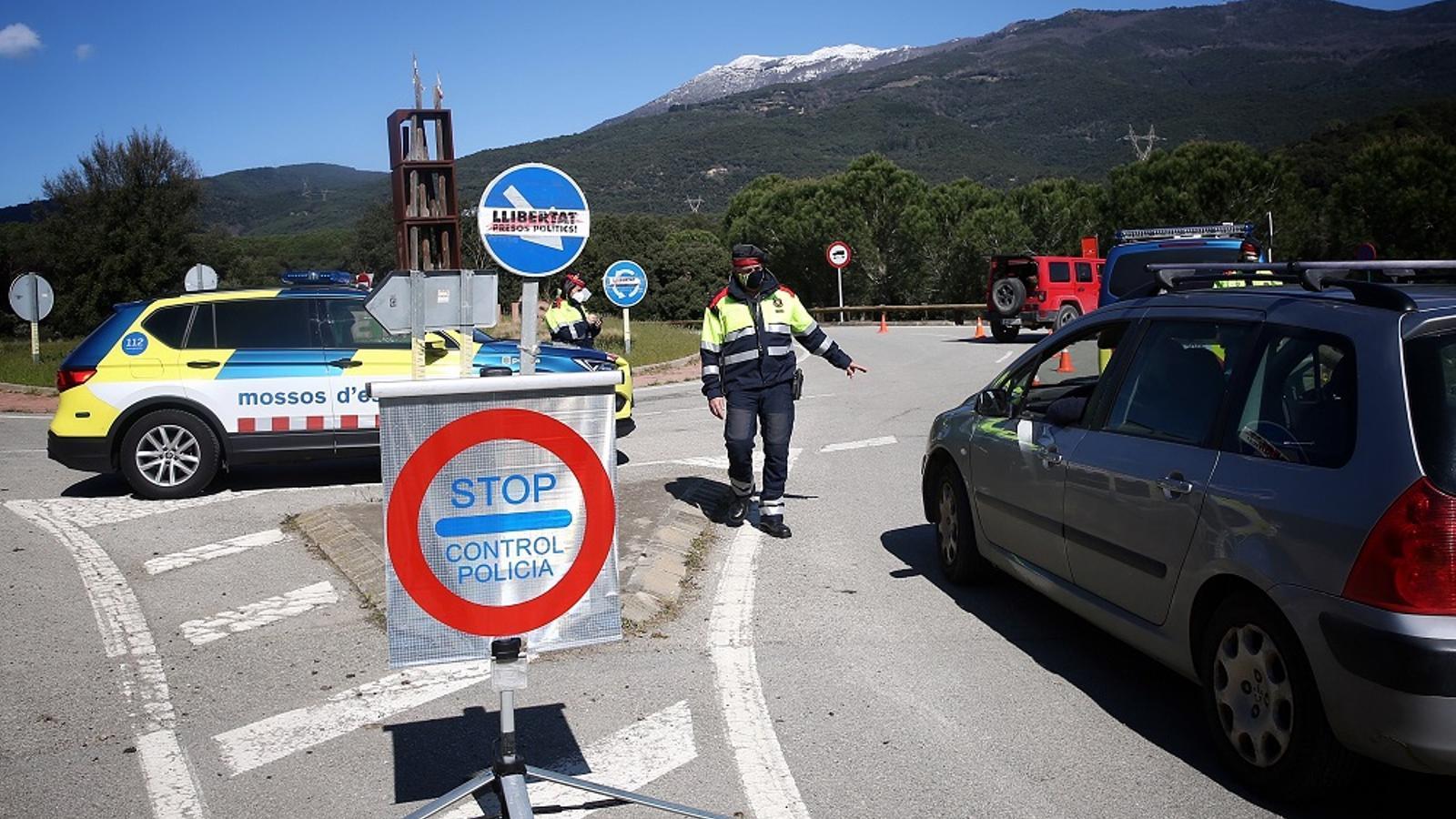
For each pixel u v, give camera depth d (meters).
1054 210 49.12
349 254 67.81
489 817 4.02
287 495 9.92
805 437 13.24
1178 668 4.61
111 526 8.83
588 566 3.76
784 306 8.13
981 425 6.54
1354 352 3.94
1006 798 4.15
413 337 7.29
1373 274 5.07
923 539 8.19
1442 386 3.68
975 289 49.94
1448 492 3.50
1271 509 3.98
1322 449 3.90
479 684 5.41
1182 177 46.91
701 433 13.49
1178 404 4.79
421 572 3.61
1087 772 4.36
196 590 7.05
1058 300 29.23
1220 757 4.36
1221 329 4.71
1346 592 3.64
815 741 4.69
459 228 10.73
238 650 5.94
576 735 4.78
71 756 4.64
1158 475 4.64
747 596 6.77
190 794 4.28
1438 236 40.97
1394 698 3.48
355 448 10.03
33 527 8.84
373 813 4.11
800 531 8.43
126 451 9.74
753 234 58.16
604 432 3.76
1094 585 5.24
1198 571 4.36
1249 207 45.28
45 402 18.73
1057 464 5.47
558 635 3.75
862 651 5.79
